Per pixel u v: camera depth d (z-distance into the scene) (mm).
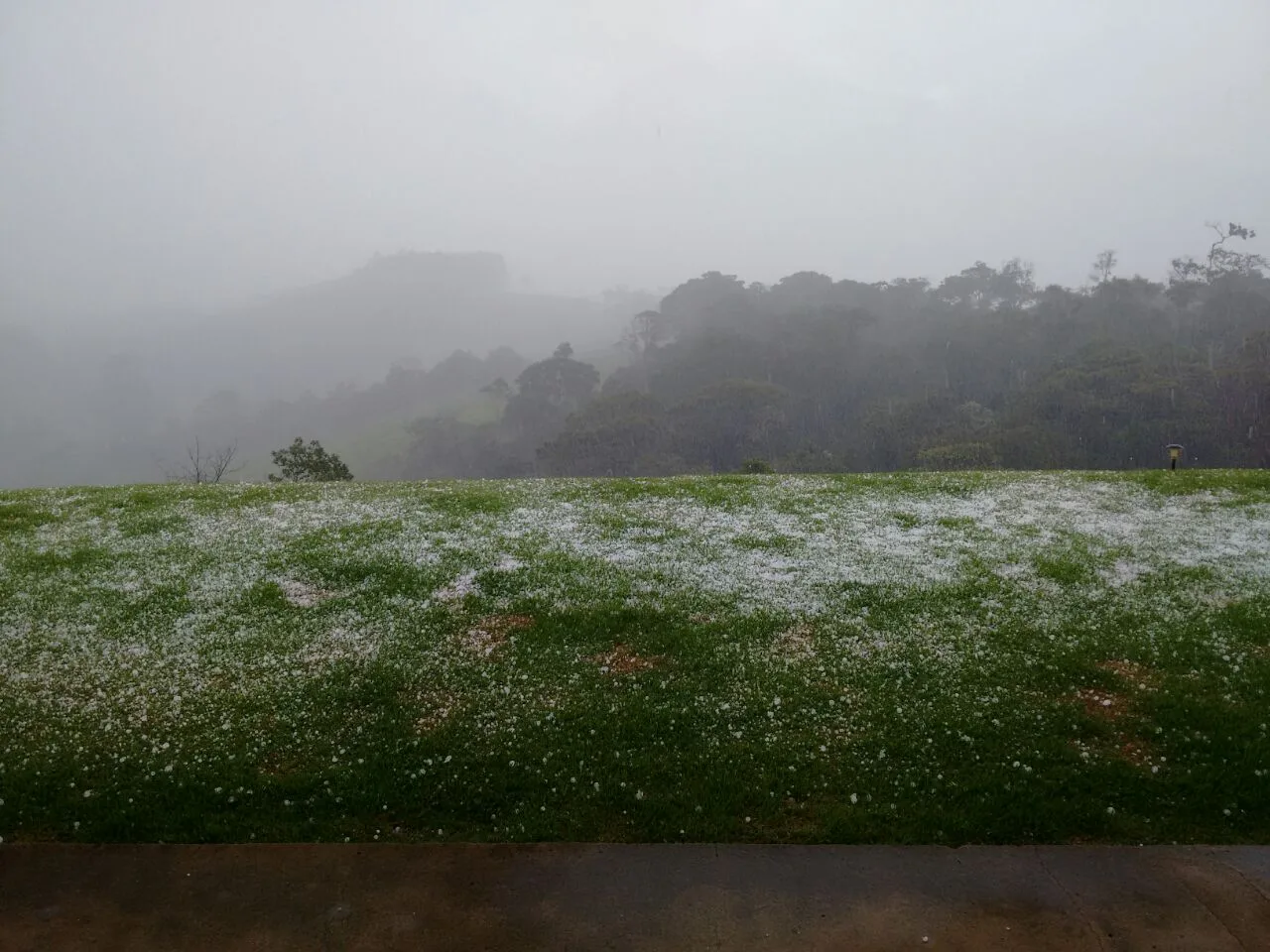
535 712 8883
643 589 12805
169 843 6738
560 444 114750
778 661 10094
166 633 11375
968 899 5938
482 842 6730
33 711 9078
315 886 6160
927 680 9500
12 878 6281
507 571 13758
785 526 16875
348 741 8359
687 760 7902
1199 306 123625
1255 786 7309
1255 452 80750
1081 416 90500
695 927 5664
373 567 14070
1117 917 5742
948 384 124250
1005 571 13523
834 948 5457
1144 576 13141
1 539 16203
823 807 7137
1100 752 7957
